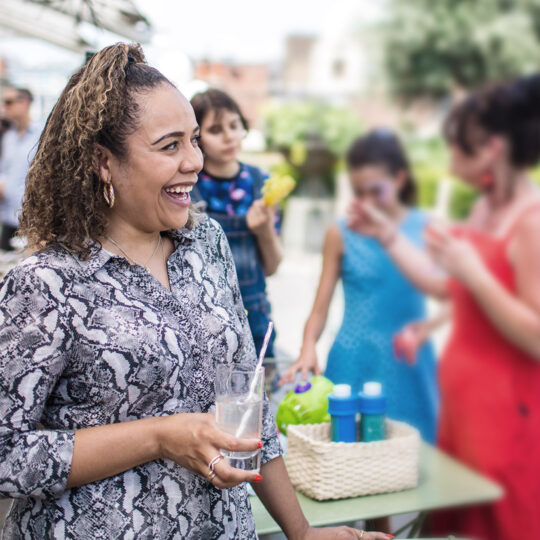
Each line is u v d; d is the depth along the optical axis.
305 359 2.42
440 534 2.16
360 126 8.28
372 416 1.82
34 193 1.20
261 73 11.14
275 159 9.26
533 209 1.94
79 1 3.11
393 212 2.46
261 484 1.38
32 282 1.12
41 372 1.11
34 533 1.17
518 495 1.97
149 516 1.17
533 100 1.99
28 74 6.12
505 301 1.93
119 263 1.19
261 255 2.76
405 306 2.43
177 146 1.18
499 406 1.98
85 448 1.11
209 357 1.24
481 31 6.59
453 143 2.14
